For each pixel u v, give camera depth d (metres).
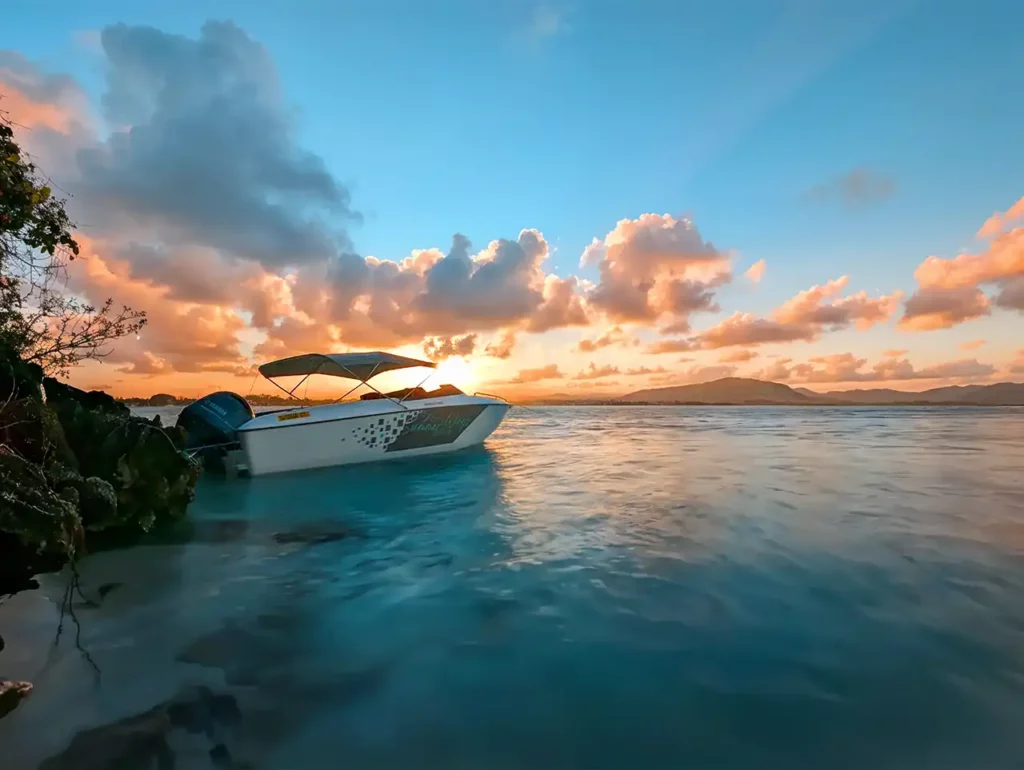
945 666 2.91
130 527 6.07
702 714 2.55
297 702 2.68
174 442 7.20
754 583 4.21
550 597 4.04
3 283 5.83
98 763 2.21
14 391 5.12
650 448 15.59
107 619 3.71
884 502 7.21
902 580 4.21
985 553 4.88
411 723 2.52
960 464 11.20
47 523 4.46
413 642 3.34
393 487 9.34
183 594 4.20
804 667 2.94
